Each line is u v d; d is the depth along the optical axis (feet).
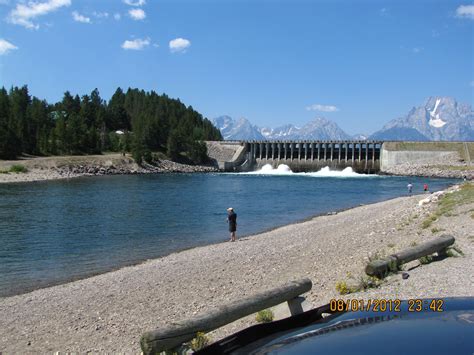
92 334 49.03
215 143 615.98
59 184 319.88
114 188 294.05
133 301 60.54
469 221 93.40
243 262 81.97
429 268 54.75
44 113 596.29
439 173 438.81
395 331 13.73
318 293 52.95
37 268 87.56
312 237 108.68
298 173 515.09
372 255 72.18
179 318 52.95
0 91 582.35
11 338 48.80
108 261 93.56
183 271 77.41
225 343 16.80
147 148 538.47
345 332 14.29
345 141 539.70
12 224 145.59
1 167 380.58
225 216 169.89
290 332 16.46
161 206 200.03
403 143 506.07
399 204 183.01
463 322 14.67
